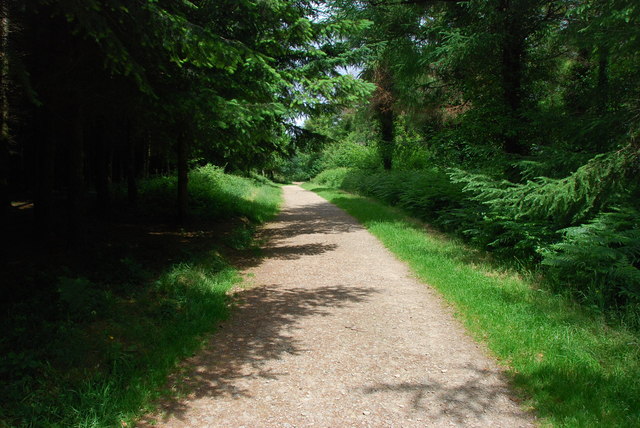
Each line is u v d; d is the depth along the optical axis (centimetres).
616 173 579
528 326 476
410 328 501
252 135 789
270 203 2017
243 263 857
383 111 2044
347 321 526
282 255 941
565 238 672
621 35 612
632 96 705
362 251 971
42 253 712
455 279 673
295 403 338
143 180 1797
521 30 965
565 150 759
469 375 384
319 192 3059
